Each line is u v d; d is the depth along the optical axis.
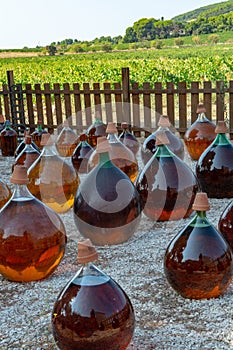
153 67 22.56
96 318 2.33
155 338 2.62
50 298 3.17
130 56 33.25
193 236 3.05
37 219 3.31
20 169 3.33
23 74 25.12
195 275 2.98
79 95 9.72
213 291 3.02
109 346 2.36
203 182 5.35
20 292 3.28
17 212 3.31
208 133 6.96
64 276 3.52
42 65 29.62
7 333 2.76
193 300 3.04
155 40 44.56
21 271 3.32
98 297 2.38
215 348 2.51
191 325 2.75
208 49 35.31
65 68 26.61
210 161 5.30
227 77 19.55
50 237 3.31
